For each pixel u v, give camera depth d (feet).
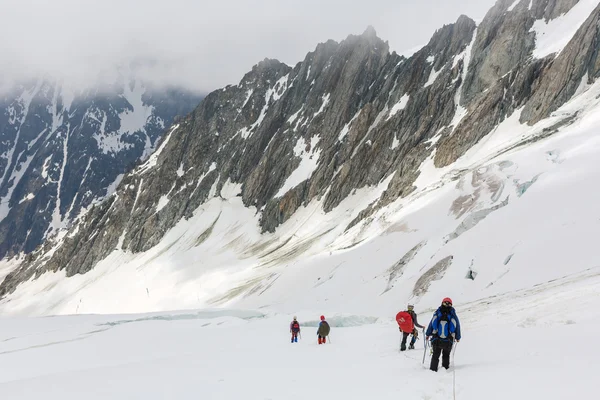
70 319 170.40
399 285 157.17
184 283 436.35
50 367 93.81
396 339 65.77
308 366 46.44
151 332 123.44
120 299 466.70
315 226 439.63
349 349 60.49
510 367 30.55
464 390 28.02
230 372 46.60
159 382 44.04
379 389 31.91
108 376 51.44
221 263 458.91
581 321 39.83
